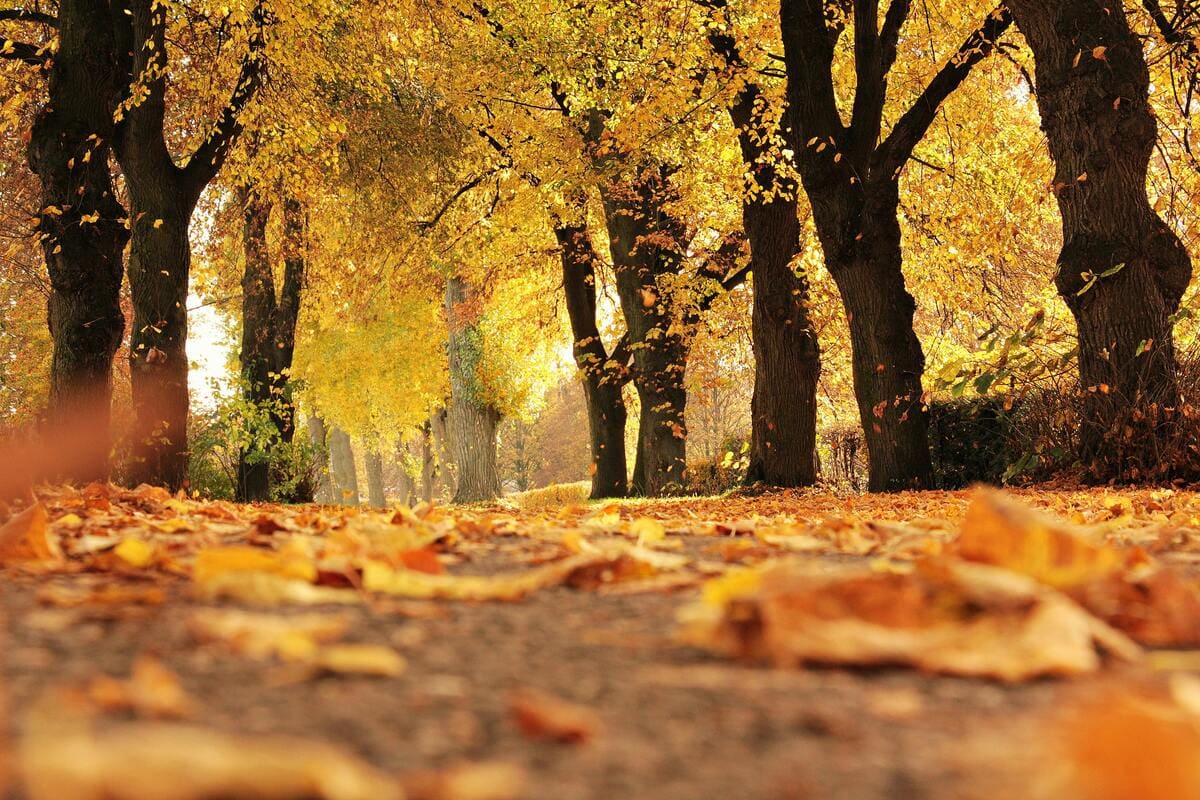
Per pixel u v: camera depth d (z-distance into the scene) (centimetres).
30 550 294
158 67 1238
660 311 2009
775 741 125
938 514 693
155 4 1214
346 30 1653
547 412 6906
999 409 1609
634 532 425
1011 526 227
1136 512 642
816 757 119
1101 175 1100
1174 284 1110
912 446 1425
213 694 143
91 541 338
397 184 2011
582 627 204
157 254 1348
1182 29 1309
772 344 1678
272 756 93
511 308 3103
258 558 241
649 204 2108
